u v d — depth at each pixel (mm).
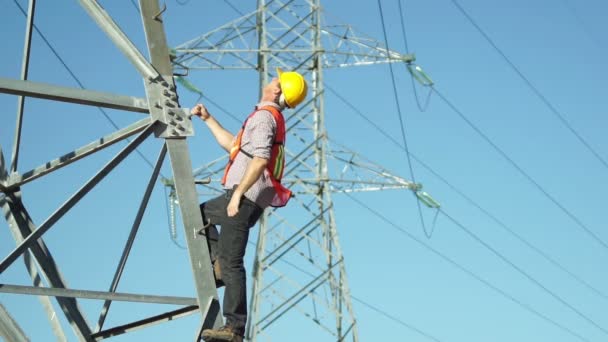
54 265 10352
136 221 10172
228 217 9141
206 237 9438
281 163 9320
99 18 9930
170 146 9547
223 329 9094
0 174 10484
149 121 9570
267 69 32750
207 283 9266
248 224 9172
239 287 9125
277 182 9258
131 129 9625
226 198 9203
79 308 10094
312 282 30406
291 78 9453
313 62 33156
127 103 9578
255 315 29828
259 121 9148
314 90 32844
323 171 31828
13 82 9141
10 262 9211
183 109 9688
